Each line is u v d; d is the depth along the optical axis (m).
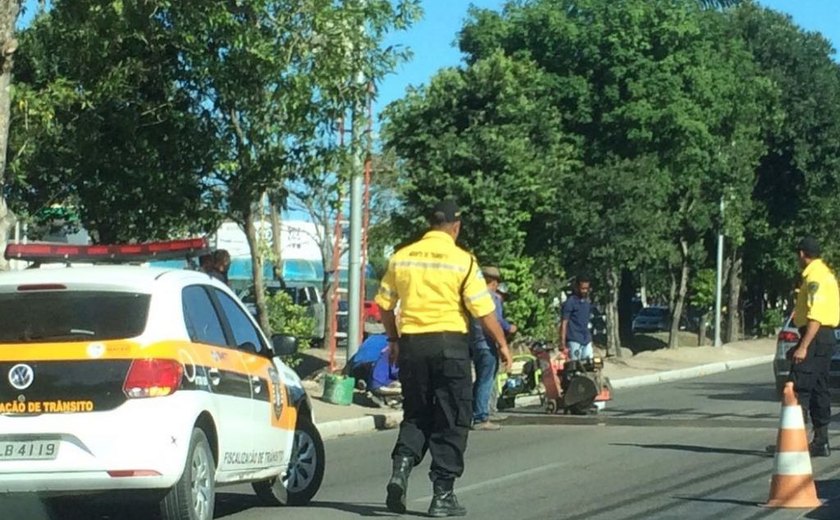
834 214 46.72
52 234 20.02
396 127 22.28
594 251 28.44
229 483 8.88
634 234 28.41
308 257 37.72
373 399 18.38
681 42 30.84
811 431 14.99
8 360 7.89
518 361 19.77
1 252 12.42
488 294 9.12
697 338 49.12
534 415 17.78
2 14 12.08
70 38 14.78
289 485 10.27
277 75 14.80
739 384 26.03
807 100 45.19
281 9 14.92
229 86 15.13
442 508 9.31
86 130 15.44
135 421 7.77
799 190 46.81
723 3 33.66
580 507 9.78
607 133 30.91
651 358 33.22
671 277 41.09
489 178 21.61
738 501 9.95
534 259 27.08
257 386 9.30
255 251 16.53
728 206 37.84
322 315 31.95
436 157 21.73
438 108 22.17
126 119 15.48
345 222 31.81
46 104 14.47
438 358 9.05
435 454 9.24
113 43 14.64
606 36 30.25
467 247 21.92
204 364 8.40
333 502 10.41
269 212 31.58
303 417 10.45
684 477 11.38
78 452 7.72
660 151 31.17
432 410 9.31
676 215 33.25
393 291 9.30
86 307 8.12
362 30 15.20
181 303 8.45
